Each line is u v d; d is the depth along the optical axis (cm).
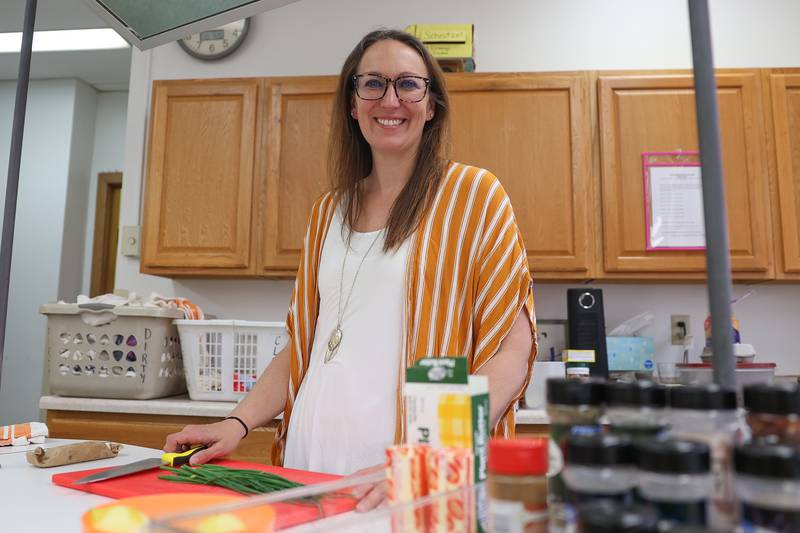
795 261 207
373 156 118
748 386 37
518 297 101
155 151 227
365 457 96
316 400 102
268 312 242
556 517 39
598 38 243
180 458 82
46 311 185
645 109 214
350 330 104
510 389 94
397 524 43
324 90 223
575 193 210
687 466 31
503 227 104
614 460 33
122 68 345
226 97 227
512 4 247
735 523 33
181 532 32
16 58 337
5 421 337
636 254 208
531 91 216
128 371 184
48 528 58
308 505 60
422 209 107
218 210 223
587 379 42
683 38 241
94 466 88
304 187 220
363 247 110
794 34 239
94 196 367
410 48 112
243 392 183
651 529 28
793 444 34
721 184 42
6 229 94
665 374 203
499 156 213
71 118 356
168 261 222
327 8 253
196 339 185
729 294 41
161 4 103
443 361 49
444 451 44
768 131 213
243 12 103
